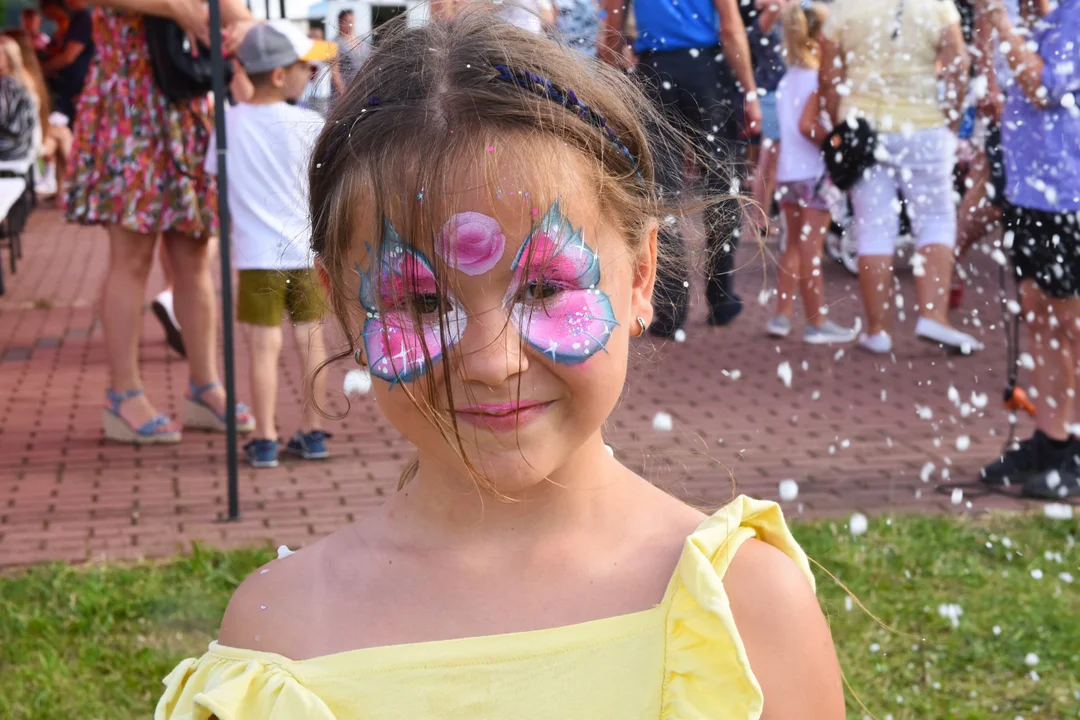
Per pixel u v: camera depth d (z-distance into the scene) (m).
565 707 1.02
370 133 1.05
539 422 1.02
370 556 1.12
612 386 1.04
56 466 4.49
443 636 1.07
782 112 5.50
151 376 5.90
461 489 1.09
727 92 5.26
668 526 1.11
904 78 4.88
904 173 5.11
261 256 4.25
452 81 1.05
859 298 6.91
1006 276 5.29
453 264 1.00
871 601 3.22
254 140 4.15
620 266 1.07
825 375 5.49
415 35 1.10
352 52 1.26
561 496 1.09
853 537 3.62
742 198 1.53
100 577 3.44
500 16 1.14
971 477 4.16
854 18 4.80
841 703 1.08
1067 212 3.62
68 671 2.93
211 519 3.94
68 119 12.10
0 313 7.46
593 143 1.06
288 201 4.14
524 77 1.06
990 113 4.15
